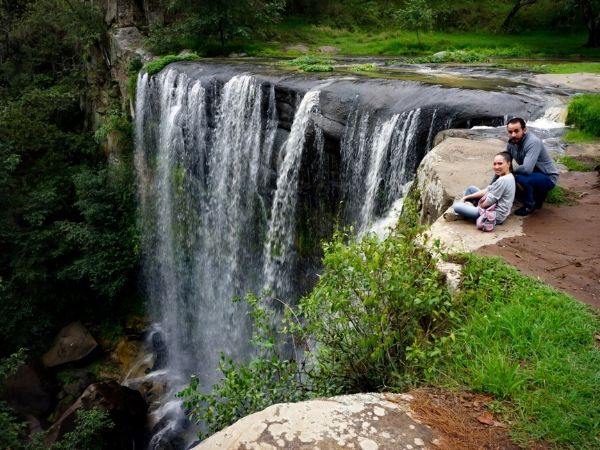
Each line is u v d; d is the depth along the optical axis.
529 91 12.67
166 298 20.61
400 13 28.12
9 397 16.03
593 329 4.82
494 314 5.02
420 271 5.51
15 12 31.53
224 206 17.89
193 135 18.53
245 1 24.64
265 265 16.33
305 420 3.86
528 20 32.16
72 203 22.11
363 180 12.70
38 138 22.95
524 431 3.84
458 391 4.32
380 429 3.83
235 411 5.83
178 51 24.12
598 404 3.99
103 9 26.50
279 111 15.00
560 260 6.13
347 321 5.38
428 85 12.28
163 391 17.02
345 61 22.22
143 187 21.55
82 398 14.31
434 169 8.59
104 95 25.83
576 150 10.06
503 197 6.93
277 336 10.10
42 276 18.41
